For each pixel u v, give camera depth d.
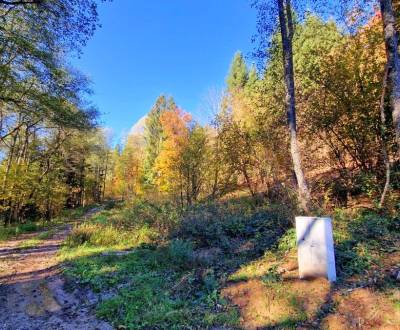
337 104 9.56
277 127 13.40
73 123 16.11
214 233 8.40
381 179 8.84
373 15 9.70
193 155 19.19
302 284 4.82
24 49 12.23
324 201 8.94
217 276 5.91
